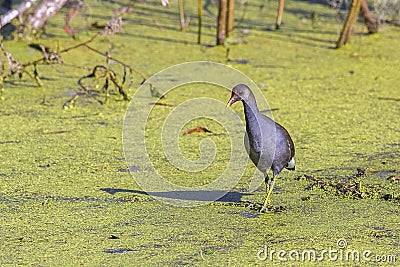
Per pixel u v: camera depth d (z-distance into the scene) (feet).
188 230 35.70
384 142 48.98
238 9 85.97
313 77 63.62
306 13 85.20
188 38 74.28
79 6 73.67
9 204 38.75
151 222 36.68
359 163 45.21
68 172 43.45
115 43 71.51
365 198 40.01
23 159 45.29
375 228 36.14
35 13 70.74
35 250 33.45
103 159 45.65
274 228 35.99
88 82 60.75
